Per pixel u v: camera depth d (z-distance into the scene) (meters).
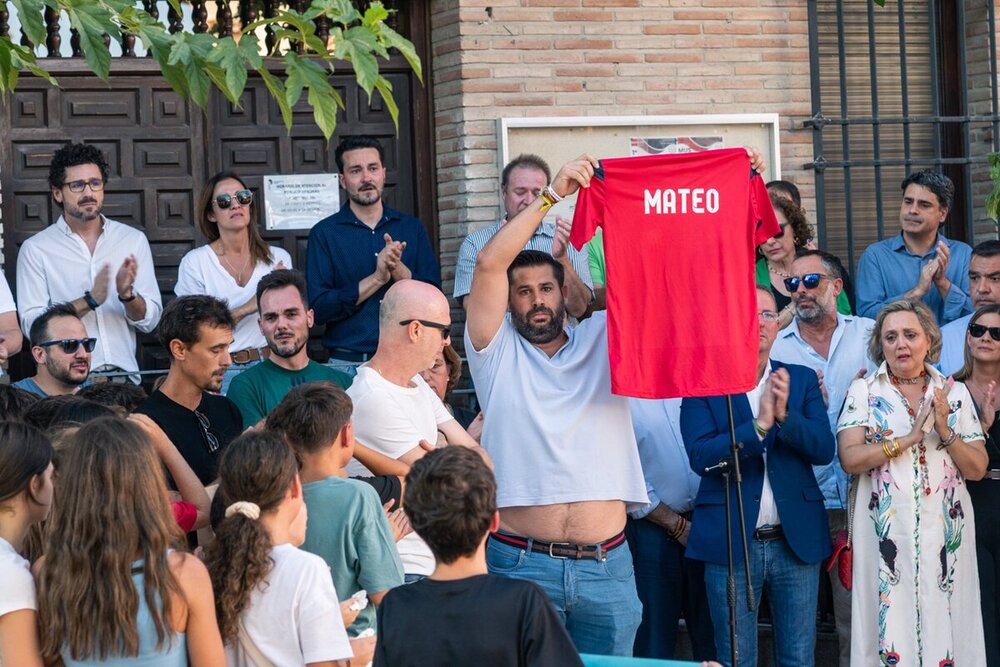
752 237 6.00
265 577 4.48
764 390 6.82
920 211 8.83
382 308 5.89
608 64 9.58
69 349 7.19
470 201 9.42
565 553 6.08
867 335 8.03
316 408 5.07
